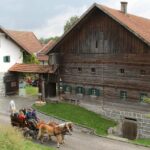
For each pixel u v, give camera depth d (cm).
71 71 3681
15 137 1652
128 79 3180
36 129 2305
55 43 3662
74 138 2609
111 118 3334
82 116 3303
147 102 3044
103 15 3316
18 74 4441
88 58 3500
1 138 1573
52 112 3359
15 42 4362
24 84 4475
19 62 4475
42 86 3841
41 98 3850
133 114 3155
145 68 3031
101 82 3412
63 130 2236
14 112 2458
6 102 3884
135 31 2939
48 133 2234
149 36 3017
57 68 3744
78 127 3020
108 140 2681
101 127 3111
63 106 3519
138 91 3112
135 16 3634
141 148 2488
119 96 3269
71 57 3659
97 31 3388
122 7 3453
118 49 3225
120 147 2480
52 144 2292
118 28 3200
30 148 1736
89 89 3528
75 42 3606
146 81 3039
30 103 3822
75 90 3659
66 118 3212
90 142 2545
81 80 3591
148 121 3028
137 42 3058
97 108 3453
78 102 3619
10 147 1575
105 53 3341
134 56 3098
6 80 4331
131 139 3091
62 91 3784
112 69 3303
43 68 3897
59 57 3762
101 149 2370
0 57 4278
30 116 2381
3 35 4288
